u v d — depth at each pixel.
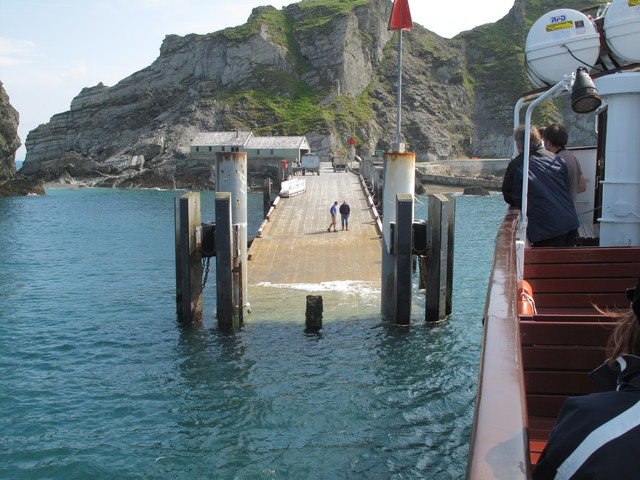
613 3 7.29
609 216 6.79
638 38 7.16
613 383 1.82
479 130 141.00
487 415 2.11
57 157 130.50
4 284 22.17
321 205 35.16
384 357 13.39
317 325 15.14
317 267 21.41
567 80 4.55
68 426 10.20
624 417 1.56
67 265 26.77
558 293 5.55
